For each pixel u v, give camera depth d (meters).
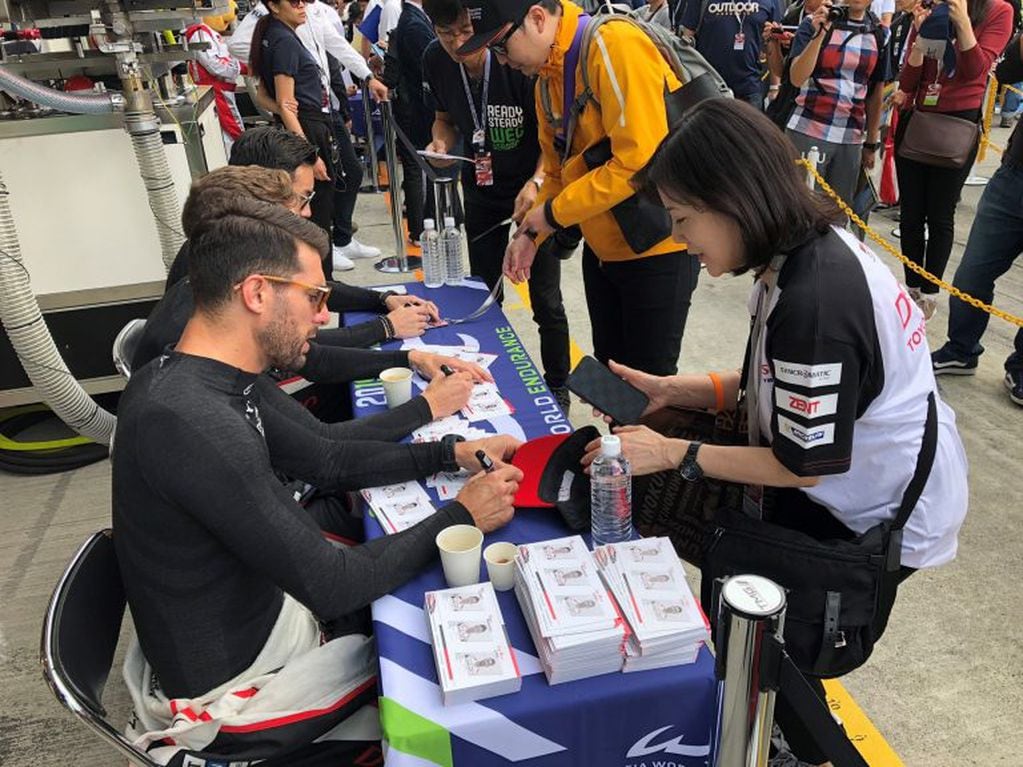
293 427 1.84
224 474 1.32
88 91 3.40
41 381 3.10
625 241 2.55
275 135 2.56
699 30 5.88
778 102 4.91
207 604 1.41
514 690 1.28
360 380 2.38
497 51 2.42
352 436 1.97
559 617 1.30
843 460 1.39
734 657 1.10
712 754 1.24
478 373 2.31
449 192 3.54
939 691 2.24
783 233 1.35
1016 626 2.46
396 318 2.66
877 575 1.47
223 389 1.40
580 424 3.58
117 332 3.57
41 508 3.30
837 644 1.48
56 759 2.19
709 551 1.54
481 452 1.79
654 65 2.28
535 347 4.41
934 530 1.56
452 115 3.49
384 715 1.25
